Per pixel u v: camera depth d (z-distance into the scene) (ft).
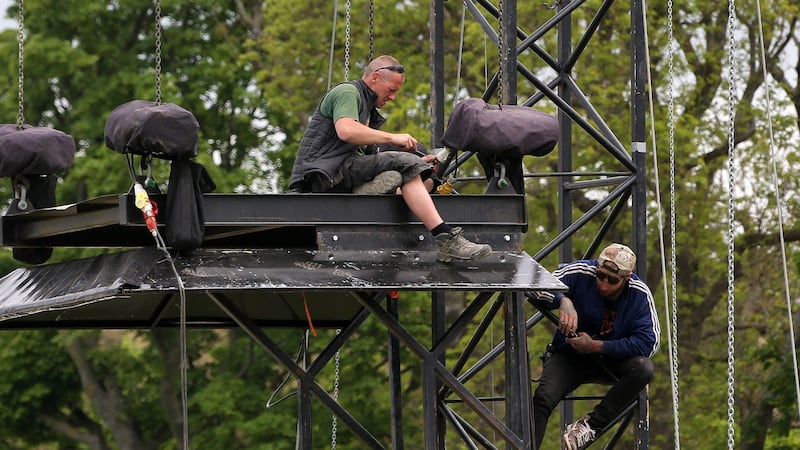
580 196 162.30
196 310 76.43
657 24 160.25
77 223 64.08
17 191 68.28
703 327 177.99
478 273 59.06
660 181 160.56
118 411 192.24
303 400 63.77
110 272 59.21
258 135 194.70
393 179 60.34
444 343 61.26
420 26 168.35
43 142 67.31
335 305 76.33
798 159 166.61
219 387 181.37
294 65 173.27
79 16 187.11
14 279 69.05
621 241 166.61
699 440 172.24
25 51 181.57
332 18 171.12
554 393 71.31
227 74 188.24
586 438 71.20
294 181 61.98
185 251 59.16
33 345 189.37
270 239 69.46
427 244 60.80
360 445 181.06
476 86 164.04
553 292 69.46
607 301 70.54
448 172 78.02
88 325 75.36
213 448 183.93
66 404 200.54
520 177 62.08
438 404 73.46
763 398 167.94
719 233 165.89
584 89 156.56
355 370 181.37
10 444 202.59
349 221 60.44
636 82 79.97
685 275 169.89
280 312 76.84
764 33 164.76
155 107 57.41
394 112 156.25
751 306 175.52
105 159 177.27
